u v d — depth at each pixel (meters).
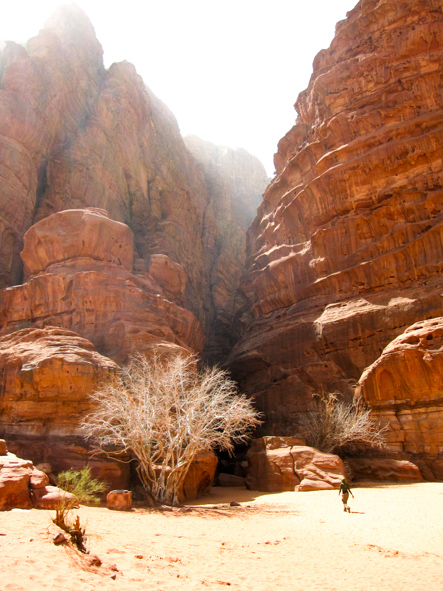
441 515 12.19
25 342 20.59
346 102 35.81
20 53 41.50
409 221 29.61
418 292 27.11
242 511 13.62
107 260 28.28
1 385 18.70
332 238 32.31
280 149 43.94
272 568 7.29
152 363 22.03
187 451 16.48
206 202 66.69
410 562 7.86
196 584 6.05
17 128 37.41
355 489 18.22
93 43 55.06
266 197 43.72
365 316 27.98
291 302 34.75
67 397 17.84
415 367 22.11
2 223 33.16
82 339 20.78
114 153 46.56
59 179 40.03
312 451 20.02
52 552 6.42
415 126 31.36
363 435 22.48
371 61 35.06
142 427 16.28
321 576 6.94
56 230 28.06
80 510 11.73
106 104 49.12
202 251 56.47
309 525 11.27
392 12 35.97
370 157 31.67
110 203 43.28
